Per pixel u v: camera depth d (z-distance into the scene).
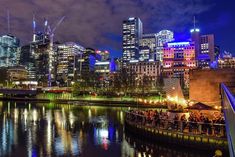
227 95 15.13
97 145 42.78
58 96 173.00
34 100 176.75
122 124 65.94
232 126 10.43
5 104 143.88
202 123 37.44
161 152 37.81
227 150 34.44
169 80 61.47
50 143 44.28
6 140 46.72
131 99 144.62
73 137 49.59
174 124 41.06
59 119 76.12
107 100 144.50
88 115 87.12
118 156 36.25
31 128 60.06
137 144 43.44
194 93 57.91
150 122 46.12
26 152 38.50
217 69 56.03
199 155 35.66
